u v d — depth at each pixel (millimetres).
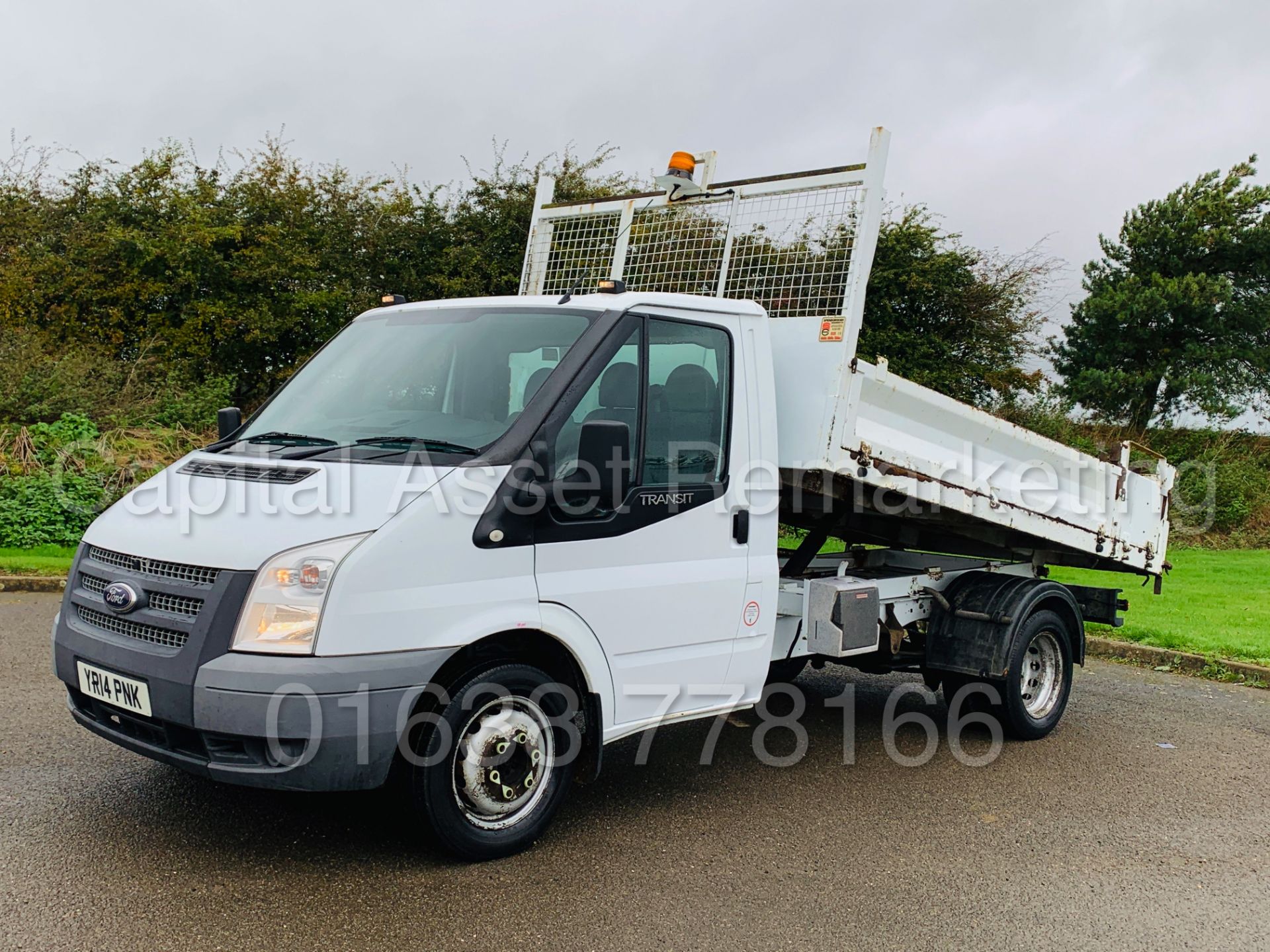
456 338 5051
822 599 5844
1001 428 6480
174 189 20047
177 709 3896
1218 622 10906
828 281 5668
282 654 3852
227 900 3961
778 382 5652
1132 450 7965
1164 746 6797
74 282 18469
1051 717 6855
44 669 7215
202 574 3994
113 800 4891
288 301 19781
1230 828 5305
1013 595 6668
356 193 21703
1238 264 33688
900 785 5785
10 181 20297
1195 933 4125
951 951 3883
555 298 5059
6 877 4062
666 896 4219
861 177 5617
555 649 4602
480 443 4477
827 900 4254
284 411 5156
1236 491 22406
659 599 4840
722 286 6168
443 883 4211
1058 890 4469
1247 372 32188
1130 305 32469
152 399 16469
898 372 21344
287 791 4277
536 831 4570
